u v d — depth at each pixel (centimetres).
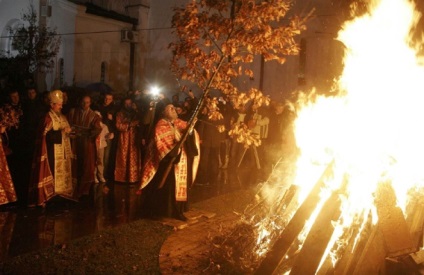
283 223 520
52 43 1647
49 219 671
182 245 555
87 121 790
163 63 1742
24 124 922
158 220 655
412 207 508
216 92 1416
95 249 541
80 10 1597
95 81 1689
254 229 536
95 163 808
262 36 601
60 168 730
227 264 489
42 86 1745
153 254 529
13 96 832
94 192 848
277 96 1488
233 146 1161
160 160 635
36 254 520
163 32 1747
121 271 480
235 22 611
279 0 607
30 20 1697
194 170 682
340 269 414
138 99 1177
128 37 1733
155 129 650
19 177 907
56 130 718
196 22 616
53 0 1680
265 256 448
